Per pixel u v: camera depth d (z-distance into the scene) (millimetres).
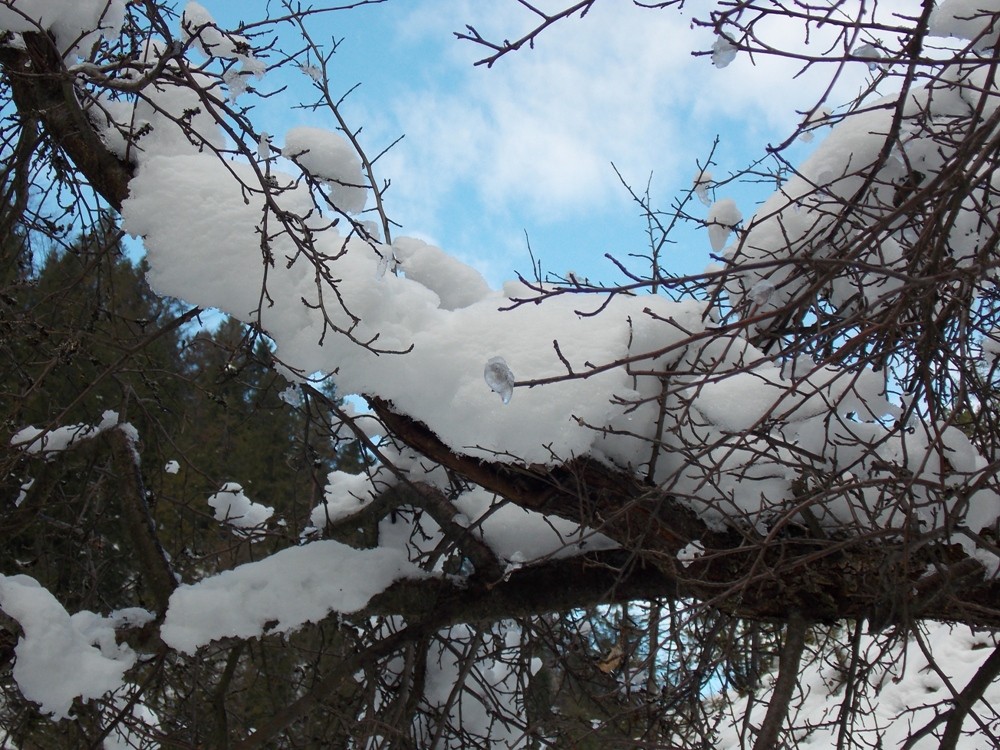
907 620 2598
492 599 3861
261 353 3574
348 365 2879
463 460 3064
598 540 3742
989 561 2939
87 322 4461
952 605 2934
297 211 3176
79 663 3586
